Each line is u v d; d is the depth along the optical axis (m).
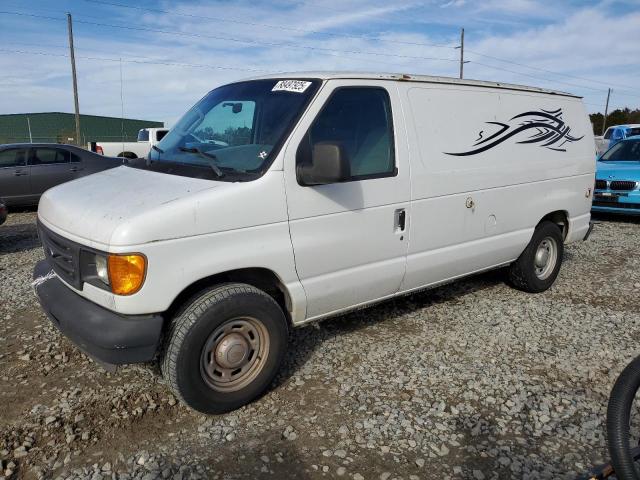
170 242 2.95
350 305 3.98
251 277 3.51
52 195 3.70
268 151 3.38
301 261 3.52
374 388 3.68
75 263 3.10
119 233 2.84
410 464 2.91
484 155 4.65
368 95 3.87
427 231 4.25
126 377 3.79
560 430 3.23
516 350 4.30
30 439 3.08
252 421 3.30
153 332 2.97
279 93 3.73
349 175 3.21
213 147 3.70
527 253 5.43
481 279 6.18
